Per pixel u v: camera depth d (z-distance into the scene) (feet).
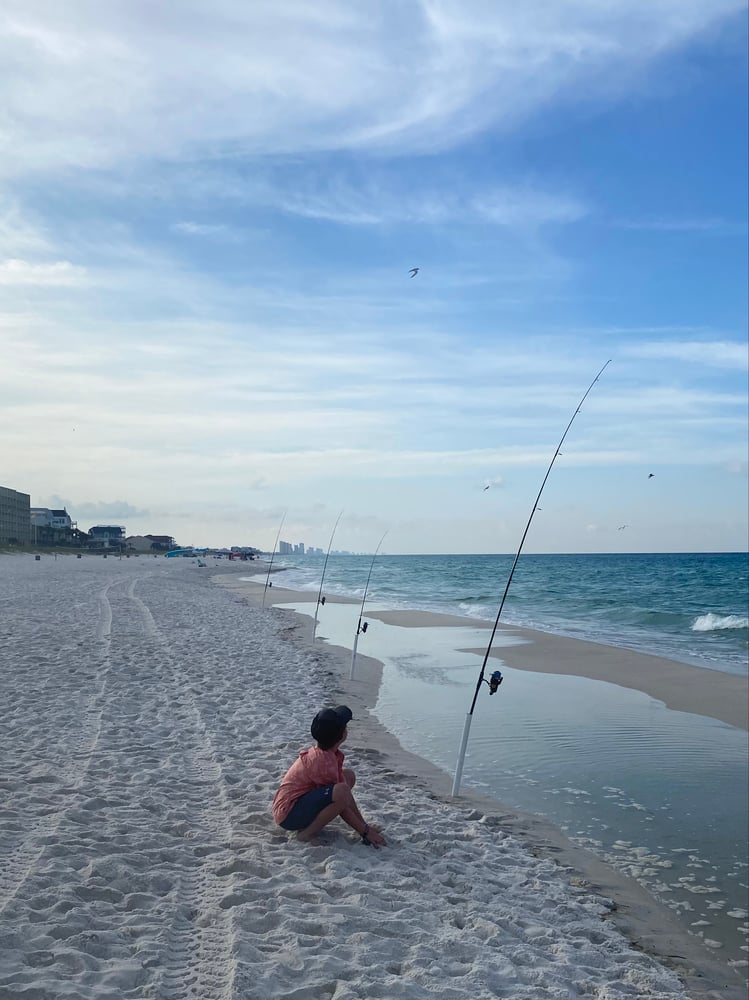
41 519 517.55
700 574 185.78
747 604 99.35
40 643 42.98
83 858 14.64
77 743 23.65
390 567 277.44
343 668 46.16
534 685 42.11
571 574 198.08
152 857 15.14
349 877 15.06
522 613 87.56
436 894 15.06
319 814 16.81
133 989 10.39
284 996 10.56
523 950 13.03
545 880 16.96
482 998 11.19
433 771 25.72
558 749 28.81
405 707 36.01
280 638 57.93
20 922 11.85
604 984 12.42
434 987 11.35
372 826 17.31
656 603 101.81
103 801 18.16
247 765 22.56
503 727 32.30
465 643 59.62
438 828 19.47
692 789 24.32
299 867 15.33
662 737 30.73
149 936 11.91
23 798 17.97
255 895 13.73
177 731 26.09
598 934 14.57
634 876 18.04
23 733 24.34
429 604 100.01
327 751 17.29
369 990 10.94
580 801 23.15
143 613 64.90
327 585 152.05
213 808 18.70
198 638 51.72
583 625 74.74
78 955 10.95
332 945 12.23
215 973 11.01
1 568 153.48
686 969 13.96
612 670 47.06
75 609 64.39
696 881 17.85
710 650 56.80
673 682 43.06
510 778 25.23
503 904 15.23
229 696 32.91
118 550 441.27
